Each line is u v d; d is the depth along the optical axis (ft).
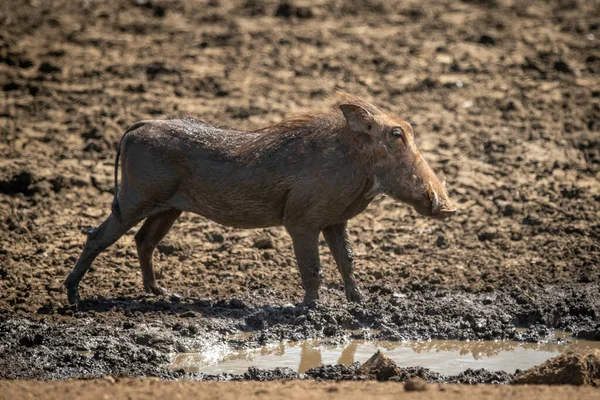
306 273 89.40
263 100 139.95
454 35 161.99
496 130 133.49
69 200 117.29
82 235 109.09
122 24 165.27
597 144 131.23
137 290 95.66
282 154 87.56
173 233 109.19
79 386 67.92
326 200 86.69
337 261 92.02
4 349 80.59
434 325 87.25
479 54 154.71
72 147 128.67
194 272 100.89
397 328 86.89
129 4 174.91
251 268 102.12
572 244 107.24
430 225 112.47
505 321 87.81
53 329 84.48
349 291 91.86
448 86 144.97
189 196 90.33
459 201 117.29
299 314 88.99
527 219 113.09
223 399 64.13
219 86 143.54
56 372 76.64
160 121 91.45
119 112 136.56
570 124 135.54
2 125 133.59
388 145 85.66
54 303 90.74
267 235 108.37
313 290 89.92
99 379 71.15
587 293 93.56
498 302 92.43
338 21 168.96
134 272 100.22
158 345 81.97
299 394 65.05
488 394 64.49
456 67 150.30
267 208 88.79
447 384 69.31
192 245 107.04
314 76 147.74
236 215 89.71
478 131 133.28
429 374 74.90
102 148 128.26
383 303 91.25
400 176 85.81
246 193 88.22
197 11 171.73
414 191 85.66
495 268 102.32
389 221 113.60
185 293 95.50
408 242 108.99
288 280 99.14
